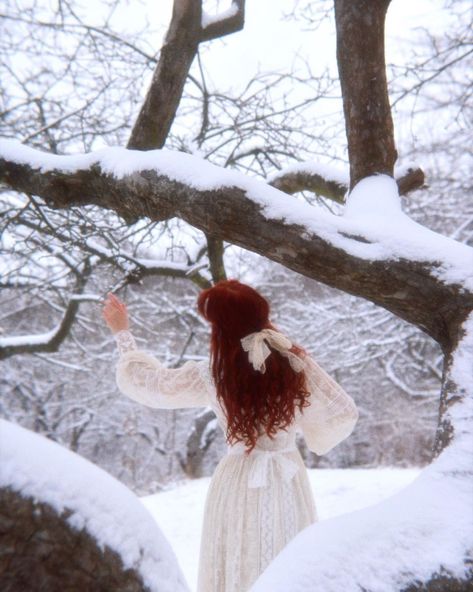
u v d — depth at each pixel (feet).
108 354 41.98
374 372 46.14
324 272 7.58
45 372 47.01
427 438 47.03
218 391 7.00
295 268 7.82
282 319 43.62
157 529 3.97
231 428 6.89
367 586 4.16
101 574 3.59
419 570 4.33
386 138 9.58
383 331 39.83
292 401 6.88
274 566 4.31
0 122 23.45
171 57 11.16
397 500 4.97
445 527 4.68
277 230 7.72
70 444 49.93
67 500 3.57
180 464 51.03
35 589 3.48
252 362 6.89
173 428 51.49
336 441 7.24
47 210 17.97
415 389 46.55
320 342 41.06
